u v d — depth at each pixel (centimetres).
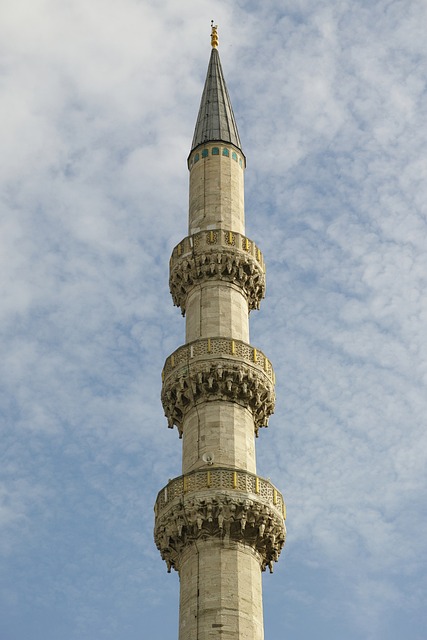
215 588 4822
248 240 6069
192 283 5972
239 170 6569
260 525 5009
